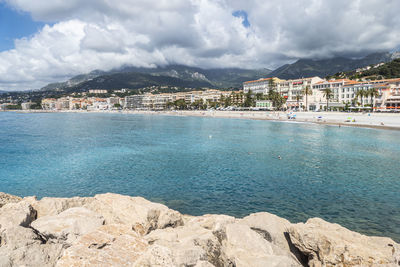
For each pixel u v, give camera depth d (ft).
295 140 180.04
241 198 69.31
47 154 132.57
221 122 368.27
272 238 34.17
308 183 82.64
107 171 97.96
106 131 248.93
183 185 80.59
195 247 22.03
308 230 30.48
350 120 294.87
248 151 140.67
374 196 71.10
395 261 23.12
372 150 141.38
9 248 27.61
